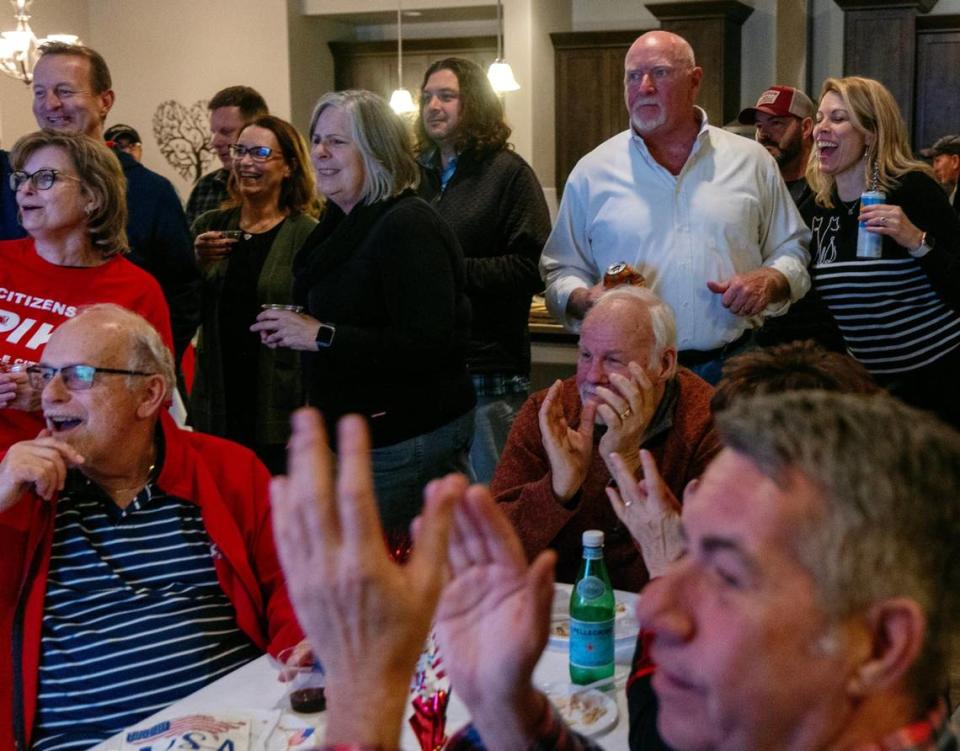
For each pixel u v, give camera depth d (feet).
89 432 6.49
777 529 2.43
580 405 7.82
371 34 31.24
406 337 9.10
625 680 5.68
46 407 6.50
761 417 2.58
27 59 20.95
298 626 6.52
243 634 6.71
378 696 2.43
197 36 29.73
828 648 2.41
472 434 9.93
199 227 13.21
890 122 10.66
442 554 2.54
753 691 2.44
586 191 10.82
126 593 6.50
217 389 12.35
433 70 11.62
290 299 12.03
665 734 2.59
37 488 6.12
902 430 2.52
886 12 24.13
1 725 6.29
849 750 2.46
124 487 6.73
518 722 3.07
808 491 2.44
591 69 27.91
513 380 11.73
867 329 11.00
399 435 9.33
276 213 12.60
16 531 6.42
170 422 6.90
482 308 11.43
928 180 10.66
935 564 2.43
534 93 27.81
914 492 2.43
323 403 9.42
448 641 3.09
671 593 2.54
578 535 7.39
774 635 2.42
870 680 2.41
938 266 10.33
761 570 2.43
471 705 3.07
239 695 5.72
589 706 5.20
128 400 6.56
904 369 10.95
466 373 9.91
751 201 10.48
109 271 8.63
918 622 2.37
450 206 11.44
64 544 6.53
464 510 3.04
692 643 2.51
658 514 4.60
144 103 30.48
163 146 30.50
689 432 7.46
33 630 6.31
